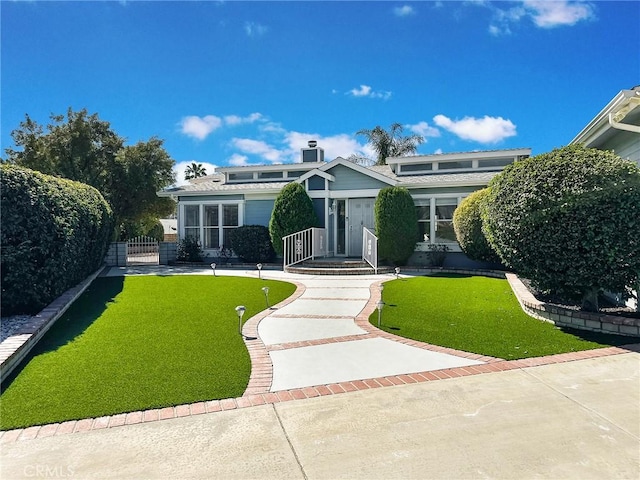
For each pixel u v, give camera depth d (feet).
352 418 11.04
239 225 56.24
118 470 8.75
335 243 51.78
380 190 45.85
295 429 10.46
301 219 48.21
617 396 12.23
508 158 53.06
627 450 9.36
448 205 47.42
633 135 23.54
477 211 39.11
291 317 23.07
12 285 21.97
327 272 42.22
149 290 32.22
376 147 99.96
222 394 12.55
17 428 10.47
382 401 12.09
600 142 28.30
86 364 15.11
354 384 13.38
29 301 22.68
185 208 58.44
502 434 10.12
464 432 10.23
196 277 40.50
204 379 13.73
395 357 16.03
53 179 27.50
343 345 17.69
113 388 12.92
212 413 11.34
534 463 8.89
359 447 9.61
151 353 16.42
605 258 18.29
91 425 10.64
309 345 17.69
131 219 73.26
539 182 19.35
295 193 48.52
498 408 11.53
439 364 15.17
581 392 12.54
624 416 10.99
